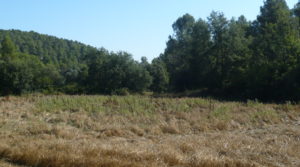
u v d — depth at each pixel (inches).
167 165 331.0
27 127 567.2
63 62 4318.4
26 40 4874.5
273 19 2149.4
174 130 616.4
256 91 1668.3
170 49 3472.0
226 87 1969.7
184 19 3425.2
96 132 586.2
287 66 1606.8
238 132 621.0
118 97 1027.9
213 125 676.7
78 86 2228.1
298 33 1963.6
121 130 584.1
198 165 338.0
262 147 439.8
